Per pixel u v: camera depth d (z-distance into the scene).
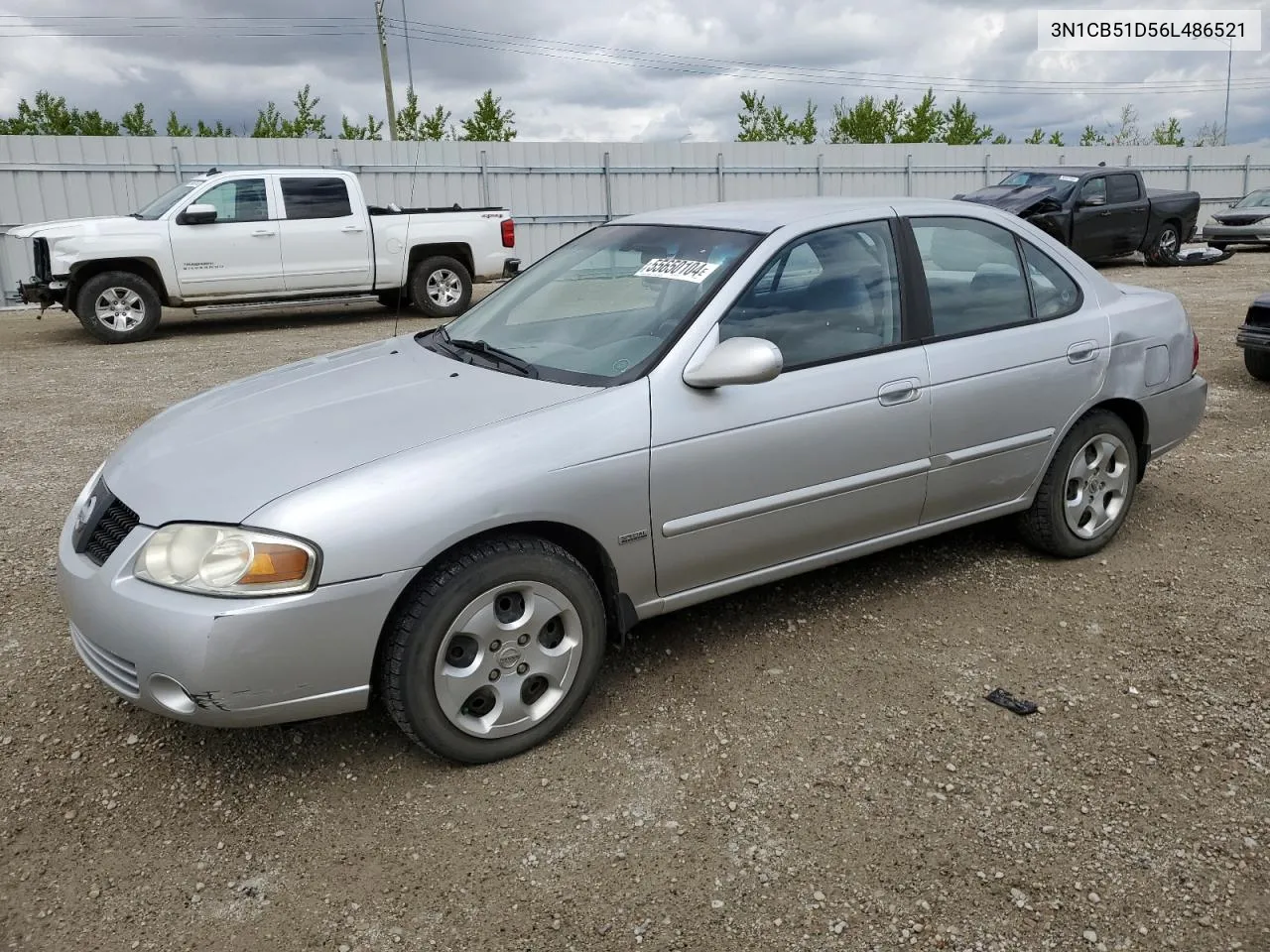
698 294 3.41
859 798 2.81
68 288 11.66
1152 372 4.43
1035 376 4.00
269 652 2.62
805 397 3.43
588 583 3.06
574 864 2.58
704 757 3.02
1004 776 2.89
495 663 2.93
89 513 3.05
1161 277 17.06
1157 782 2.85
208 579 2.61
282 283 12.66
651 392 3.16
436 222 13.66
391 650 2.79
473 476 2.82
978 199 18.38
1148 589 4.12
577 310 3.69
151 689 2.69
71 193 16.62
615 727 3.19
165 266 11.91
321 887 2.52
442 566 2.82
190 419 3.34
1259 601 3.99
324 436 2.98
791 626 3.85
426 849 2.65
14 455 6.57
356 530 2.67
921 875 2.51
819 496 3.52
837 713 3.24
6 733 3.20
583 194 21.19
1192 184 28.11
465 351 3.67
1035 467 4.14
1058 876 2.49
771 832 2.68
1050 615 3.91
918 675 3.47
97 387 9.02
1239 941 2.28
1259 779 2.85
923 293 3.82
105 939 2.36
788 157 23.31
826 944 2.29
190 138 17.38
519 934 2.35
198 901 2.48
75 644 3.03
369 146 18.92
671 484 3.17
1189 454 6.08
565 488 2.95
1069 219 17.48
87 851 2.66
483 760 2.99
